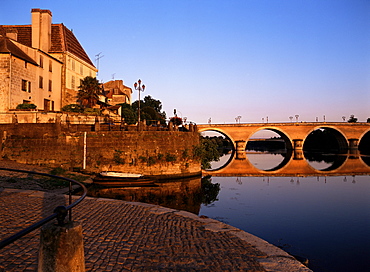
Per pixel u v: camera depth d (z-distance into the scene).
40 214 9.86
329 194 23.92
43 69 36.38
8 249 6.52
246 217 15.95
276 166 47.69
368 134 93.75
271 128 81.81
